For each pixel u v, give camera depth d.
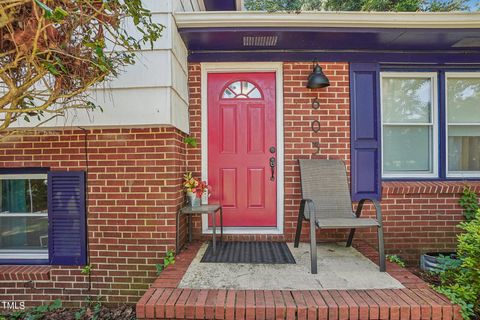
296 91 3.77
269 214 3.88
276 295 2.31
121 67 2.99
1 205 3.41
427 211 3.73
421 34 3.30
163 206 3.18
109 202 3.21
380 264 2.77
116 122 3.04
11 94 2.01
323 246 3.52
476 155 3.95
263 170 3.88
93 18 2.01
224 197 3.89
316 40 3.48
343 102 3.76
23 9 1.79
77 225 3.22
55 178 3.24
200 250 3.36
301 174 3.55
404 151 3.93
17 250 3.38
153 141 3.19
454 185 3.71
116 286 3.19
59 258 3.21
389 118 3.92
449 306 2.17
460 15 3.11
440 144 3.86
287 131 3.76
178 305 2.19
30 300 3.20
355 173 3.74
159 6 3.00
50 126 3.08
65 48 1.97
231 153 3.89
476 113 3.94
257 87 3.89
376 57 3.76
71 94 2.18
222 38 3.42
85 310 3.09
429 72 3.86
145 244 3.18
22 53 1.87
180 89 3.39
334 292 2.36
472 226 2.65
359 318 2.15
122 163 3.21
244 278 2.61
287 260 3.04
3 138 2.45
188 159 3.78
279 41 3.52
